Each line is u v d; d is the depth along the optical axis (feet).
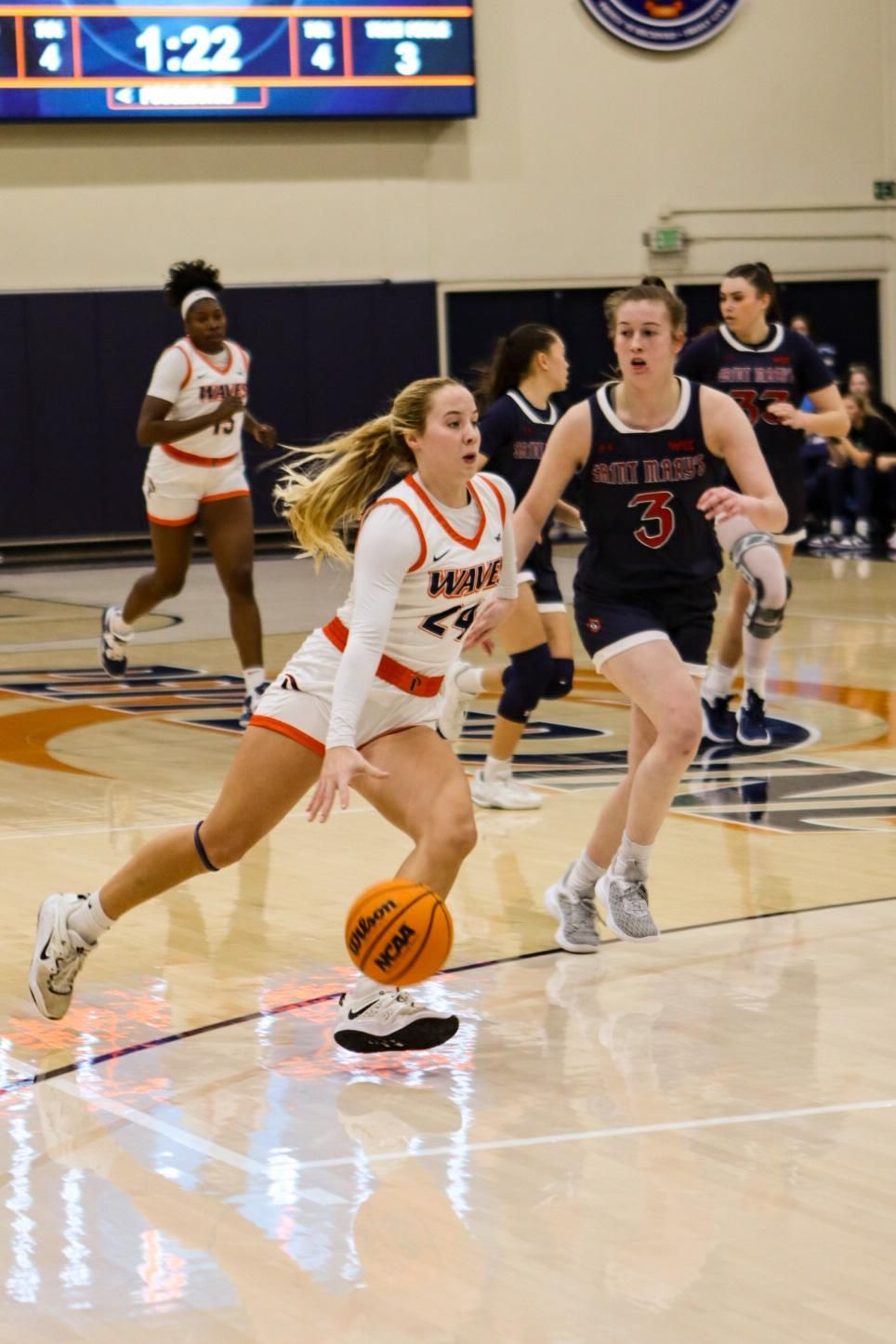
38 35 78.69
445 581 17.44
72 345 81.25
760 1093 16.83
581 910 22.04
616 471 20.97
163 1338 12.02
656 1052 18.11
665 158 90.63
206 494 39.60
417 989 20.49
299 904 24.44
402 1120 16.28
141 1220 14.05
